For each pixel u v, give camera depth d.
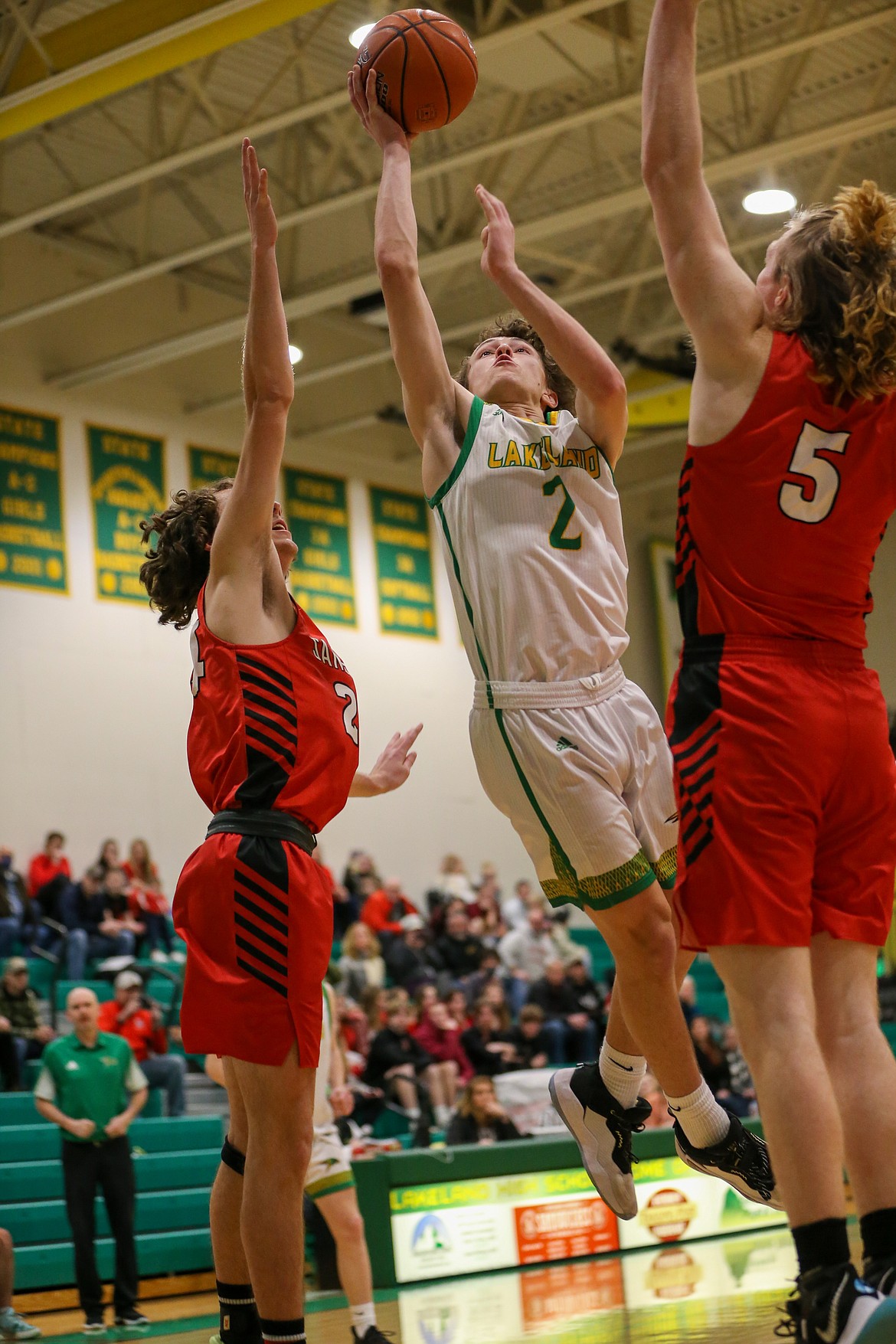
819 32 13.48
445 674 23.19
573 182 19.62
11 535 18.47
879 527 3.25
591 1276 9.94
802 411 3.12
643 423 20.55
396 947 17.22
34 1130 12.20
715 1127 3.93
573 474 3.80
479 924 19.33
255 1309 4.05
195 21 11.44
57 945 16.25
